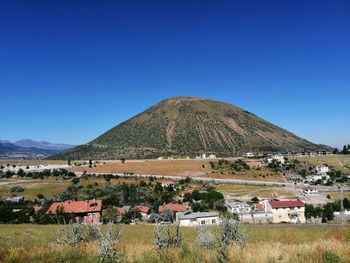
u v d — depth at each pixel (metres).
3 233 28.69
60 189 126.00
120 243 17.33
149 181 140.25
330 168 179.00
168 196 111.56
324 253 12.38
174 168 181.50
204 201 103.69
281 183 147.12
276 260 11.91
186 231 30.33
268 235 26.36
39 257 13.23
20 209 86.00
